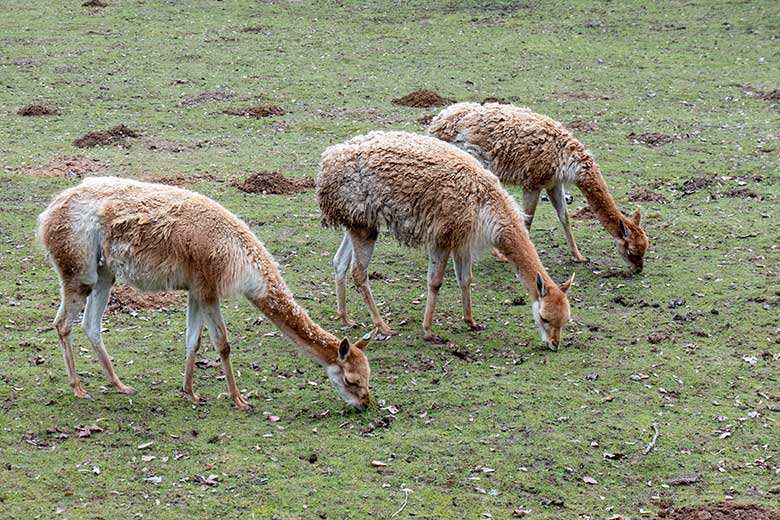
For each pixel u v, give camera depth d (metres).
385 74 29.53
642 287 15.59
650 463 10.43
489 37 34.44
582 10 38.34
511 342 13.55
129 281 10.95
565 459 10.43
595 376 12.39
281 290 11.14
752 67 30.47
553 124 16.06
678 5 38.88
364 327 13.99
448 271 16.31
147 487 9.57
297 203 19.20
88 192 10.94
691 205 19.38
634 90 28.05
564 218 16.70
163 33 34.38
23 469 9.74
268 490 9.62
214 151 22.16
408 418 11.24
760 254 16.84
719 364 12.84
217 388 11.86
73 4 38.62
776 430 11.16
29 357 12.35
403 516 9.29
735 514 9.43
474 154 16.12
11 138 22.58
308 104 26.23
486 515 9.38
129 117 24.66
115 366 12.29
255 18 36.97
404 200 12.99
